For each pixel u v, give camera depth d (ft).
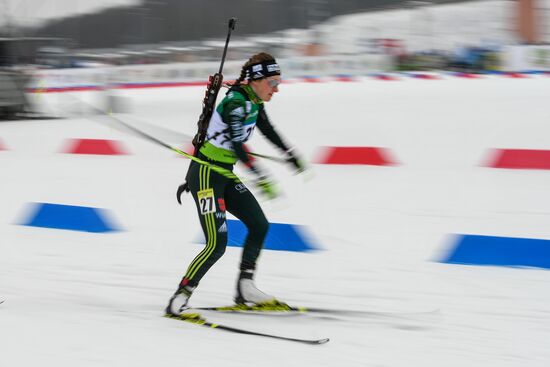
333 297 57.21
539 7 319.06
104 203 90.99
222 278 62.18
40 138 155.94
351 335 48.34
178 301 51.44
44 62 305.94
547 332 48.78
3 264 67.00
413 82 268.21
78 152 133.90
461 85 247.29
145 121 181.88
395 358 44.34
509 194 90.74
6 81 187.21
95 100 241.96
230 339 47.47
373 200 89.61
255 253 52.03
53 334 48.60
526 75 283.18
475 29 329.52
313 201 89.56
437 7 349.41
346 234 75.51
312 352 45.21
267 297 52.19
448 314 52.60
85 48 379.14
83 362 43.70
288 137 145.48
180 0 390.01
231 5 387.55
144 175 108.58
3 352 45.47
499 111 170.40
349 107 191.11
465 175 103.45
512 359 44.21
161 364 43.27
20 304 55.36
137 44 382.83
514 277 60.75
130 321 51.16
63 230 78.74
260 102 50.55
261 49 331.98
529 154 106.83
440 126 151.94
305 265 65.51
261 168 48.37
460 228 76.43
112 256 69.00
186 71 305.94
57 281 61.62
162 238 75.15
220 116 49.75
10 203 92.48
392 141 136.36
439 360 44.04
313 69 306.76
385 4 364.38
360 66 308.60
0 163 124.67
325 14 368.48
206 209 49.75
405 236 74.13
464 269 63.31
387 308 54.49
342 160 114.01
